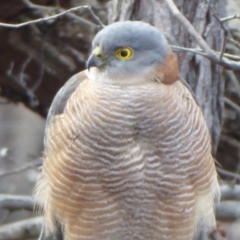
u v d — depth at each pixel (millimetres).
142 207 10703
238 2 17234
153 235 10969
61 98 10984
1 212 18812
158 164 10500
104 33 10594
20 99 16359
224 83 14914
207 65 12883
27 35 15430
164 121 10438
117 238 10945
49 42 15523
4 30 15297
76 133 10477
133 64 10547
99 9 15664
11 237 13516
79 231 10930
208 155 10797
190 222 11000
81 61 15570
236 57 11445
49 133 10836
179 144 10492
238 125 15820
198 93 12797
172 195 10672
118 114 10391
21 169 14820
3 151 16766
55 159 10711
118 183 10531
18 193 19094
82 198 10688
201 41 10992
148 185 10555
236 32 16062
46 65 15656
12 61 15625
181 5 13219
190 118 10562
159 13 13023
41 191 11336
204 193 10906
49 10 15438
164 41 10703
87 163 10500
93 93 10492
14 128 22391
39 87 15992
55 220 11180
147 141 10453
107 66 10578
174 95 10555
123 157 10438
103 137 10406
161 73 10609
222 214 13844
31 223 13578
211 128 12859
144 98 10430
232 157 16250
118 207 10711
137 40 10523
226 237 14016
